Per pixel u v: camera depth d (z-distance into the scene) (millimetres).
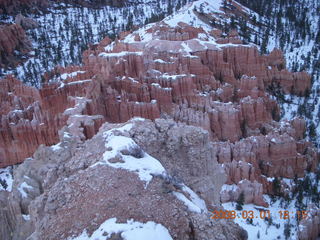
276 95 84375
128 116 55156
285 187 49094
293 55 117625
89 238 17547
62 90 58031
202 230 18812
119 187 20469
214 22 119750
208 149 25875
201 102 61219
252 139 53375
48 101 56438
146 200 19594
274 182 48000
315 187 48500
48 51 110875
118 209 18953
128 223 17984
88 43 115375
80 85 59812
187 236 18156
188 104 62125
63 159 27672
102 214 18766
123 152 23266
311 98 84562
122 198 19672
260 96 70125
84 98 53594
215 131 59406
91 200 19953
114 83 60969
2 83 70500
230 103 60531
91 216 18875
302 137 62000
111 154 23000
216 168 27266
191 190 23750
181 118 57094
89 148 25375
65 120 51562
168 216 18734
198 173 25062
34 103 59500
